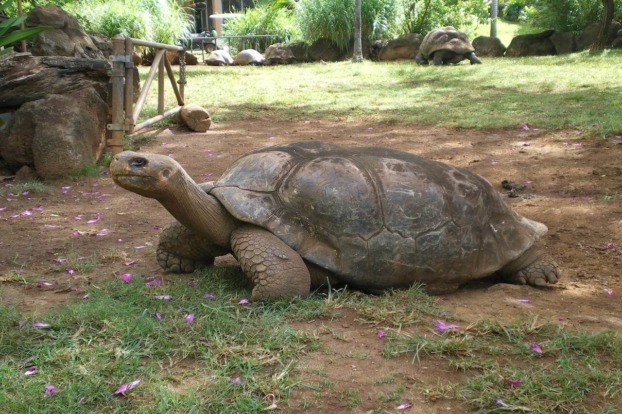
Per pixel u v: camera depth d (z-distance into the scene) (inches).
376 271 93.0
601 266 113.3
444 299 96.2
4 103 175.3
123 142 199.5
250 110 281.0
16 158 174.7
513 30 727.1
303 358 78.3
